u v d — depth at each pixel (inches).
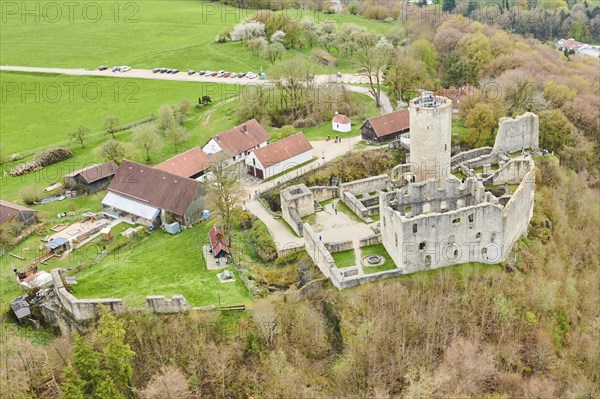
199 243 4653.1
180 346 3695.9
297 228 4648.1
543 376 3907.5
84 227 5022.1
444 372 3668.8
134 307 3853.3
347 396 3597.4
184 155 5723.4
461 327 3964.1
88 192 5654.5
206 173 5561.0
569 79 7450.8
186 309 3823.8
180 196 4906.5
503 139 5674.2
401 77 7431.1
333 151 6067.9
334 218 4881.9
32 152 6692.9
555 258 4734.3
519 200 4461.1
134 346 3703.3
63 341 3779.5
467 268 4215.1
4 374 3326.8
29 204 5531.5
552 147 6161.4
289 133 6525.6
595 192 5999.0
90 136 7012.8
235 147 6077.8
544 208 5182.1
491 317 4042.8
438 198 4527.6
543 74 7436.0
